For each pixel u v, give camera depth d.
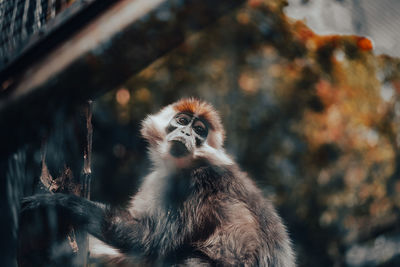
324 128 6.84
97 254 3.88
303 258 7.01
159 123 4.15
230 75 6.83
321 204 6.92
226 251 3.61
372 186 6.96
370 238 7.23
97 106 6.81
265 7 7.04
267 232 3.82
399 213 7.10
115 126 6.88
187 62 6.80
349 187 6.90
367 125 6.91
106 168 7.06
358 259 7.08
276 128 6.83
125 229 3.48
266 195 6.63
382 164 6.95
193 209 3.80
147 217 3.75
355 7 6.96
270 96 6.84
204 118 4.08
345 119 6.83
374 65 7.08
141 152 6.96
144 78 6.77
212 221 3.76
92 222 3.22
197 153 3.93
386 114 7.04
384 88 7.06
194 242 3.74
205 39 6.83
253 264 3.58
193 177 3.90
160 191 3.89
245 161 6.77
